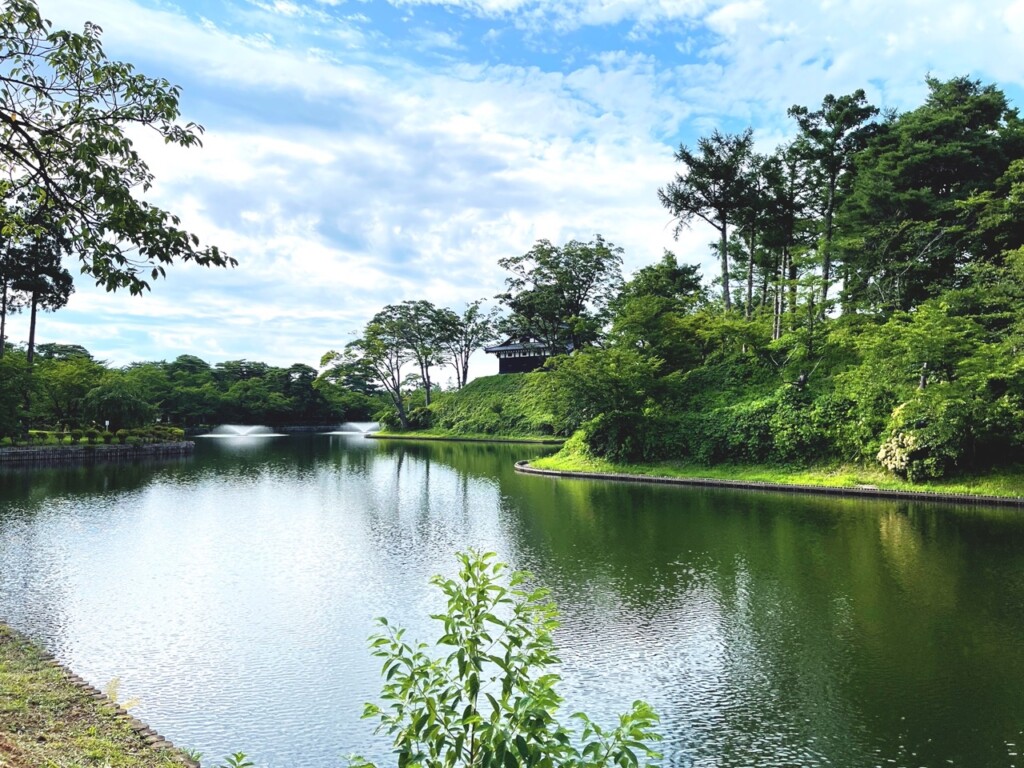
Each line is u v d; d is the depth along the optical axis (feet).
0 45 18.62
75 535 58.18
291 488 92.58
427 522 66.44
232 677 29.91
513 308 191.72
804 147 111.55
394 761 23.07
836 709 27.04
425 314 241.96
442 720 11.96
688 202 119.14
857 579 45.16
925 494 77.51
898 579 45.03
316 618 37.50
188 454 150.61
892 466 82.58
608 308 176.55
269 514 70.90
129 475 105.19
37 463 122.62
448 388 279.69
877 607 39.40
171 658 31.91
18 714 21.79
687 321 120.98
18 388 127.44
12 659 28.40
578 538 58.34
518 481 101.86
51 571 46.37
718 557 51.34
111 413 144.25
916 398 80.38
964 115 113.39
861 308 110.52
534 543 56.39
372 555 52.21
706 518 67.72
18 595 40.93
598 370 107.34
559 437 194.08
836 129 107.45
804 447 93.35
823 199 124.06
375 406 324.80
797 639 34.58
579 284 185.16
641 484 95.86
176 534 59.62
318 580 45.03
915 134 114.62
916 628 35.96
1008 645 33.50
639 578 45.73
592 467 110.01
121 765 19.20
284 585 43.80
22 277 125.80
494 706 11.83
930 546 54.39
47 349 231.91
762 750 24.07
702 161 113.70
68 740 20.27
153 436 154.92
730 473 96.94
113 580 44.55
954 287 104.32
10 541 55.36
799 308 104.99
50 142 19.22
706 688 29.07
